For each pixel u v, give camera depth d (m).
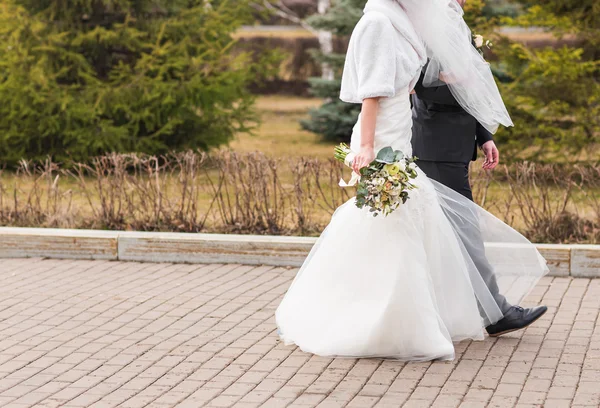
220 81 14.94
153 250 8.81
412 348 5.76
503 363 5.76
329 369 5.69
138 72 14.63
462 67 5.84
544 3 13.56
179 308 7.16
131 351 6.10
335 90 19.27
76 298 7.46
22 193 11.51
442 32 5.79
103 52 15.13
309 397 5.21
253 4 16.64
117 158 10.16
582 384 5.36
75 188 12.80
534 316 6.17
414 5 5.78
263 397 5.22
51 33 14.34
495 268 6.34
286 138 20.20
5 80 14.45
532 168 9.58
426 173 6.25
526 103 13.48
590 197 10.88
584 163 13.62
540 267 6.30
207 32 15.09
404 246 5.75
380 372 5.62
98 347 6.19
